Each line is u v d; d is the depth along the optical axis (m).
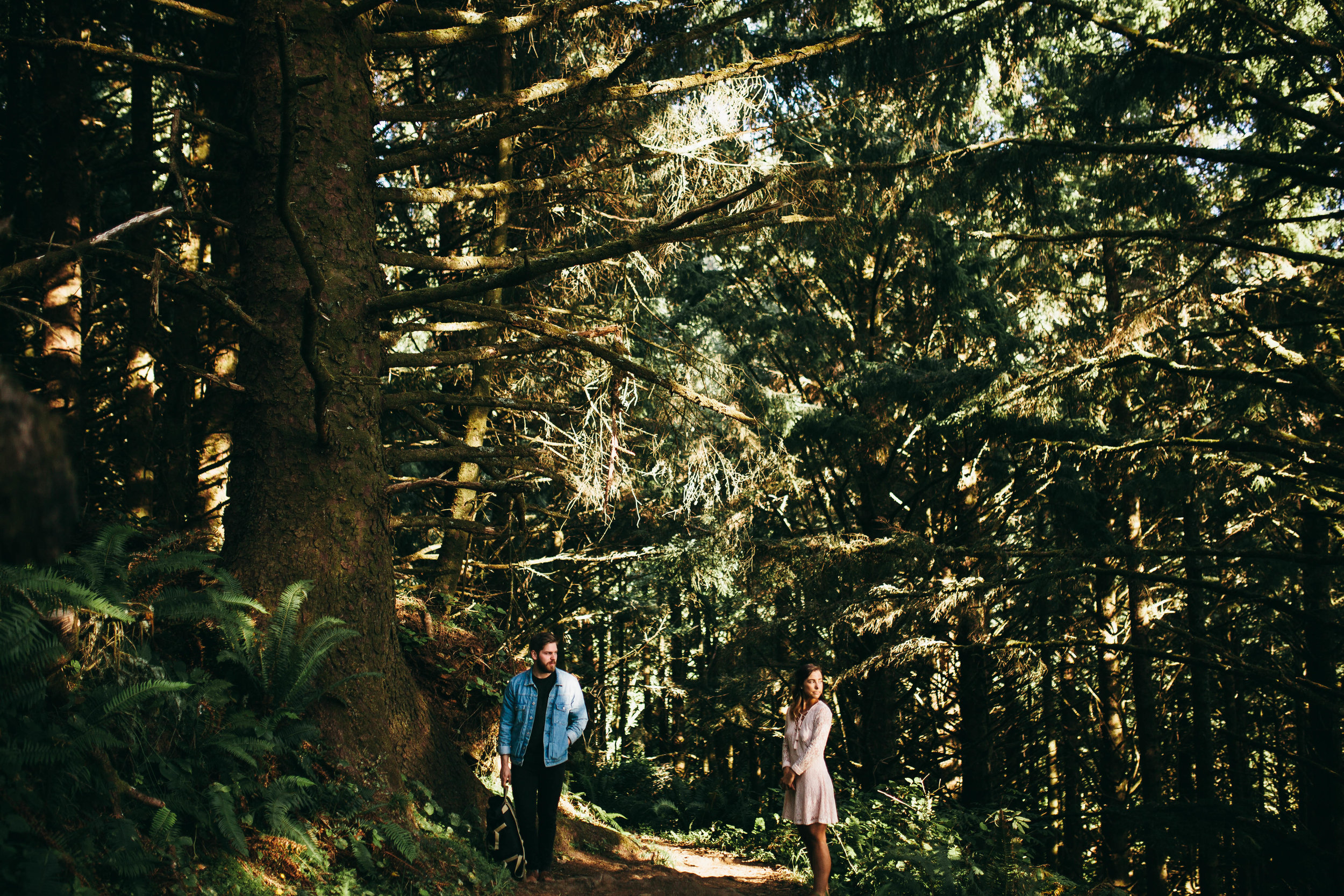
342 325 6.36
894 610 12.26
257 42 6.52
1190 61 9.15
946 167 10.25
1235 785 20.42
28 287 8.85
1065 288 15.75
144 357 9.94
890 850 7.38
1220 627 17.58
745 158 10.62
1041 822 15.52
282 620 5.50
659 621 19.02
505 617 14.40
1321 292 11.23
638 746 20.53
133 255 5.60
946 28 10.08
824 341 15.59
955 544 14.76
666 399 10.19
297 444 6.15
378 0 6.46
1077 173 13.76
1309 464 9.17
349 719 5.91
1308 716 13.51
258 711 5.38
